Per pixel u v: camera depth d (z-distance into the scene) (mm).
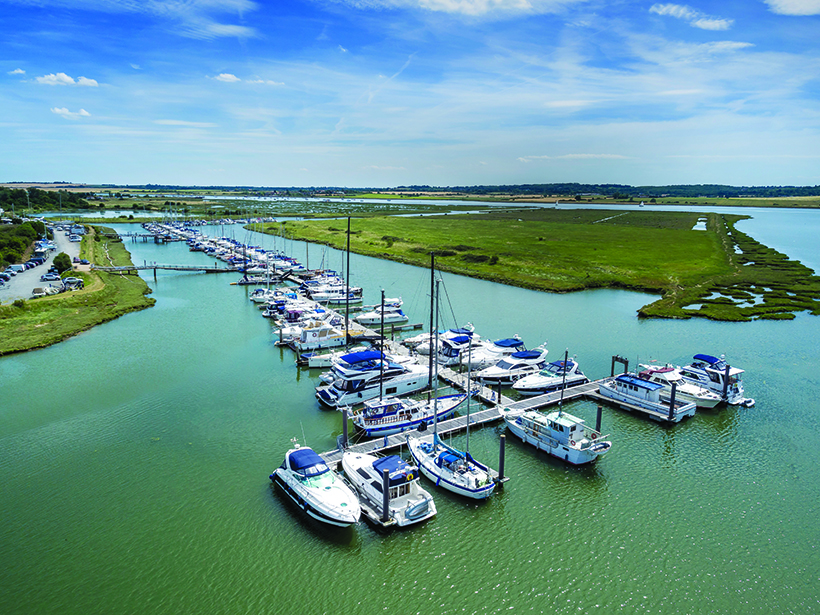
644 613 31797
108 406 58781
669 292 117688
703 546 37500
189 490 43375
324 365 71312
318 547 37125
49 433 52531
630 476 46344
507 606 32281
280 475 43188
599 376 69312
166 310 103562
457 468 44094
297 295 110938
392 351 75188
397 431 53469
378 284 131625
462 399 58219
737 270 142750
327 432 53594
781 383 66625
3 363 71875
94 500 41906
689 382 63250
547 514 41000
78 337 84375
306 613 31688
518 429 52750
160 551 36469
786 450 50781
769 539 38281
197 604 32156
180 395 62000
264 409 58656
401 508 40125
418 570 35156
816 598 33000
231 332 88125
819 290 118375
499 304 109812
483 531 39000
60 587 33250
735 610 32031
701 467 47781
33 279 126125
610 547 37375
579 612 31859
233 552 36500
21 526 38781
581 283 127250
